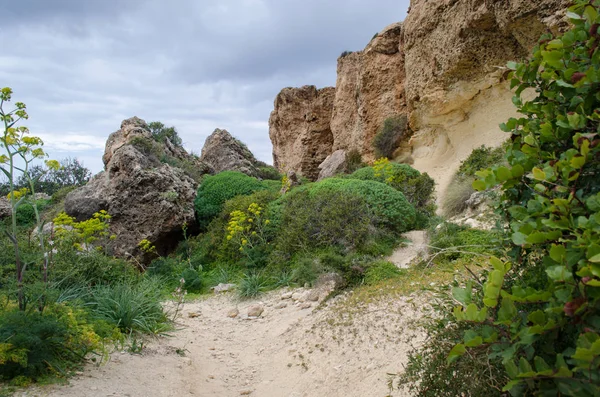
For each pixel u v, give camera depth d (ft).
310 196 41.96
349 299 24.02
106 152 63.67
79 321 16.65
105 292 23.35
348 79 91.09
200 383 17.11
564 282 4.94
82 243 35.12
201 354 20.94
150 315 23.39
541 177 5.67
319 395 15.48
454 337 8.19
